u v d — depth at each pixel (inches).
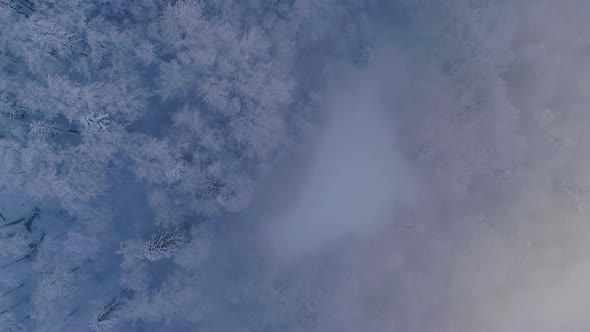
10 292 821.9
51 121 814.5
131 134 837.2
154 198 860.6
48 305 804.6
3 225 805.9
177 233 831.7
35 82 775.7
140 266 842.8
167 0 824.9
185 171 860.0
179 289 864.3
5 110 756.6
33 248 832.3
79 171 820.0
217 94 861.8
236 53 860.0
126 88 827.4
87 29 775.1
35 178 789.9
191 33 830.5
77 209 824.9
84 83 829.2
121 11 818.8
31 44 747.4
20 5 761.6
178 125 869.2
